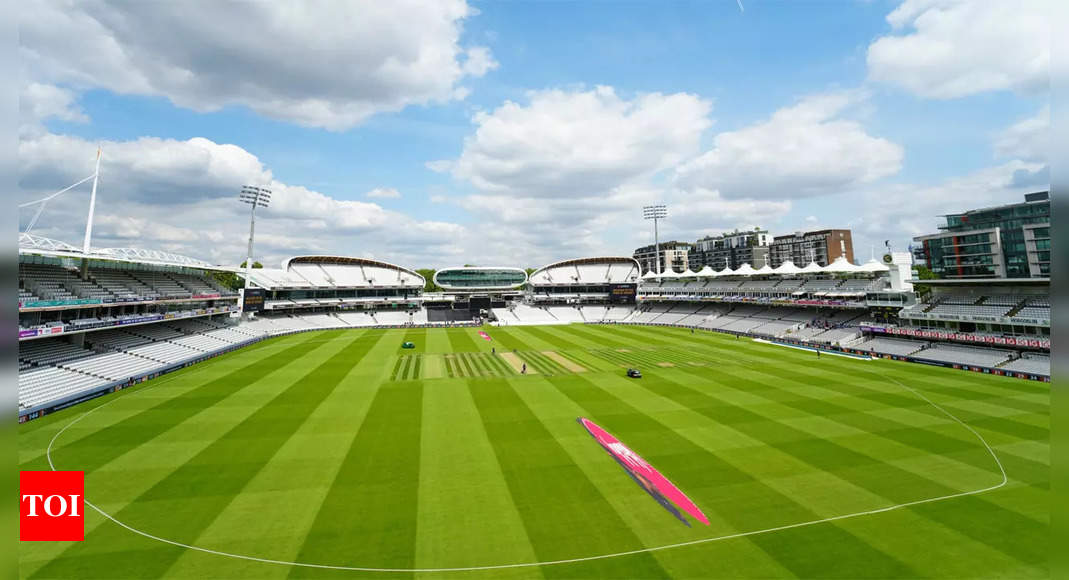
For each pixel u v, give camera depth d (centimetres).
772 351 6000
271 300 9062
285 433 2861
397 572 1584
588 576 1564
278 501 2031
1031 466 2355
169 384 4119
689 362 5253
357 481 2223
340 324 9575
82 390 3588
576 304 11619
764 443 2677
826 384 4088
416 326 9738
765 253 15112
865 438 2742
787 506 1989
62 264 4609
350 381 4300
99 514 1912
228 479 2234
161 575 1552
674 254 18188
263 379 4353
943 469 2327
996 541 1739
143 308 5438
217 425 3000
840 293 6894
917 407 3359
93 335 4662
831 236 14025
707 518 1902
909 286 6144
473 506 2000
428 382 4284
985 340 4681
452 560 1645
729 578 1551
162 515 1911
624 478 2253
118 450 2573
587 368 4975
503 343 7006
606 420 3127
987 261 5047
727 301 8894
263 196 8356
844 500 2036
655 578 1552
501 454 2545
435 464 2416
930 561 1627
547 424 3047
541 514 1938
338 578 1552
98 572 1559
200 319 6769
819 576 1558
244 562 1623
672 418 3155
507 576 1566
